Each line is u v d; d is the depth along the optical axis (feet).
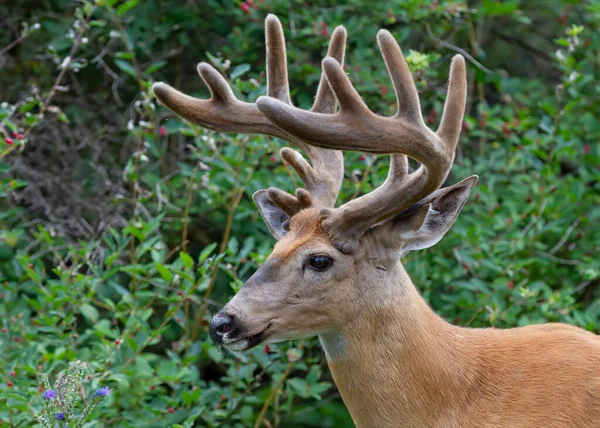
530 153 41.60
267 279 23.90
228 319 23.58
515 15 46.06
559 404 24.32
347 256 23.90
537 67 54.44
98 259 43.19
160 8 46.85
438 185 23.54
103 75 47.93
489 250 38.91
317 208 24.82
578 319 35.42
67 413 25.16
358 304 24.09
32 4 48.42
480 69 45.80
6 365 31.65
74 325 35.14
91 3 42.27
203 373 43.93
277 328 23.82
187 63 48.65
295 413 39.52
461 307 38.04
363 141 22.67
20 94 48.01
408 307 24.40
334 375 24.81
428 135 23.00
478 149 48.37
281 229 26.43
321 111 27.17
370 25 43.93
